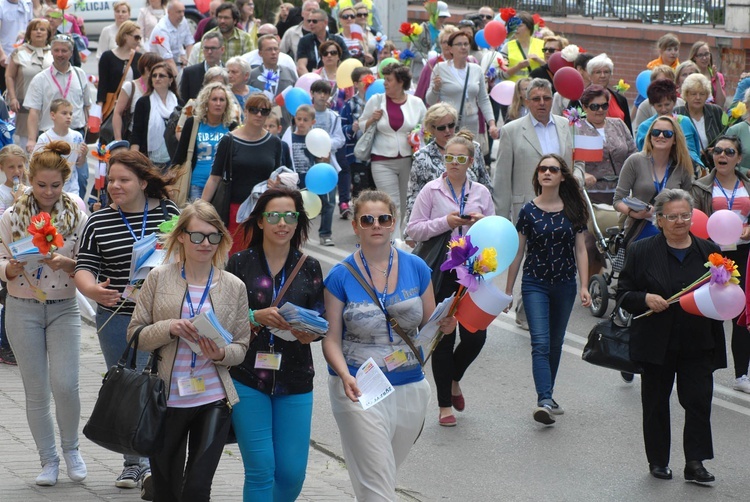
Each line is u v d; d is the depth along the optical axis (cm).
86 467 853
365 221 702
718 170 1177
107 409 654
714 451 966
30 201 800
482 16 2555
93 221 772
